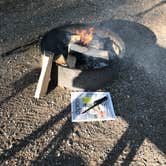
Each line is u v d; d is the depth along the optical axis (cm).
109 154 209
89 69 238
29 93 250
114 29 341
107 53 263
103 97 250
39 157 203
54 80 257
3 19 343
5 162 198
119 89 262
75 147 212
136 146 216
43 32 326
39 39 306
